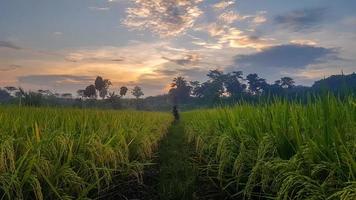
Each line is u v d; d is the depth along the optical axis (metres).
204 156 11.16
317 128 5.95
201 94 160.75
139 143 11.34
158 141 20.44
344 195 4.32
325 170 5.46
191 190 8.73
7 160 6.27
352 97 6.21
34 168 6.35
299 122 6.89
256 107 9.42
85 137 8.45
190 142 19.94
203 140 11.89
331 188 4.79
